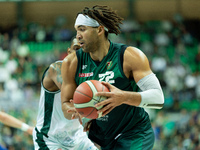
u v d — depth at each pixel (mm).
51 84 3793
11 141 8898
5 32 14547
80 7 14805
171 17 15688
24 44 14094
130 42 14758
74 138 3992
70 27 14852
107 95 2736
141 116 3365
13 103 10172
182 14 15750
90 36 3086
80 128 4027
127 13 14977
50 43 14336
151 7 15227
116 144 3377
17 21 14789
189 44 15523
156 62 14055
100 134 3479
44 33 14539
